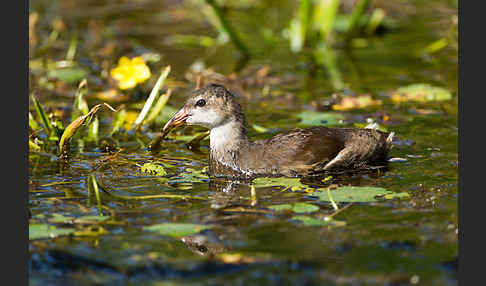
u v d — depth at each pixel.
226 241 9.27
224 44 20.69
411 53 19.69
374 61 19.16
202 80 17.06
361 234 9.39
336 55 19.83
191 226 9.67
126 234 9.55
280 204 10.55
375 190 10.85
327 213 10.12
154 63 18.69
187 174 12.15
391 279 8.26
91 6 24.08
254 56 19.69
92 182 11.51
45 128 13.94
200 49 20.17
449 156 12.60
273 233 9.49
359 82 17.39
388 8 23.61
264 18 23.05
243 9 23.91
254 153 12.49
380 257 8.76
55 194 11.03
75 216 10.15
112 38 20.73
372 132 12.72
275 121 14.80
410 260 8.69
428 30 21.58
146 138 13.99
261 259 8.77
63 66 18.30
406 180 11.52
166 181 11.76
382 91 16.64
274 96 16.52
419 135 13.74
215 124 12.67
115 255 8.98
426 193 10.84
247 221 9.92
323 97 16.38
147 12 23.50
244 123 12.83
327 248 9.01
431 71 18.06
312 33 20.36
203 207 10.51
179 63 18.80
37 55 19.20
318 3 20.80
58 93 16.62
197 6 23.70
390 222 9.76
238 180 11.98
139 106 15.88
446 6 23.81
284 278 8.34
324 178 11.93
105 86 17.12
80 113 14.12
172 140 14.05
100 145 13.56
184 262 8.77
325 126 14.22
